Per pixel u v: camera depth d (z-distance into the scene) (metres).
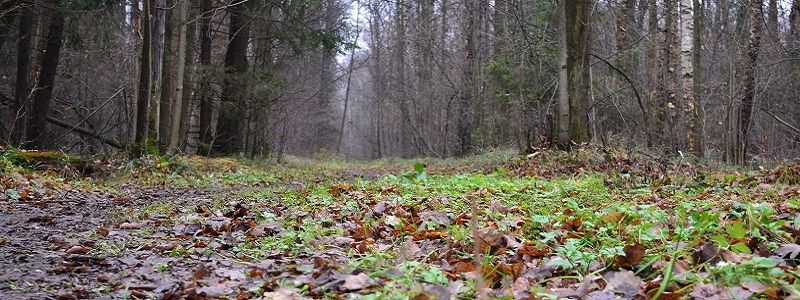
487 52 31.83
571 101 15.94
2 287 3.94
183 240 5.75
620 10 21.78
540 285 3.60
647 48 22.27
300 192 9.80
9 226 6.86
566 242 4.84
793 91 21.91
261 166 20.98
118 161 14.88
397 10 41.78
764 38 21.59
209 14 21.91
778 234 4.59
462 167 21.61
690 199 8.01
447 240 5.19
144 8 16.12
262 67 24.12
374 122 69.56
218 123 23.09
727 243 4.02
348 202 8.02
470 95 33.00
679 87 22.97
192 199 10.16
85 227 6.83
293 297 3.38
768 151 19.81
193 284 3.91
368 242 5.35
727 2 25.62
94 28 24.09
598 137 18.62
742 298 2.93
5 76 22.84
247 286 3.93
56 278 4.23
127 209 8.73
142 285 4.00
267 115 25.70
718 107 23.16
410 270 3.65
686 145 18.22
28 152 13.80
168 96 17.83
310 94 44.25
